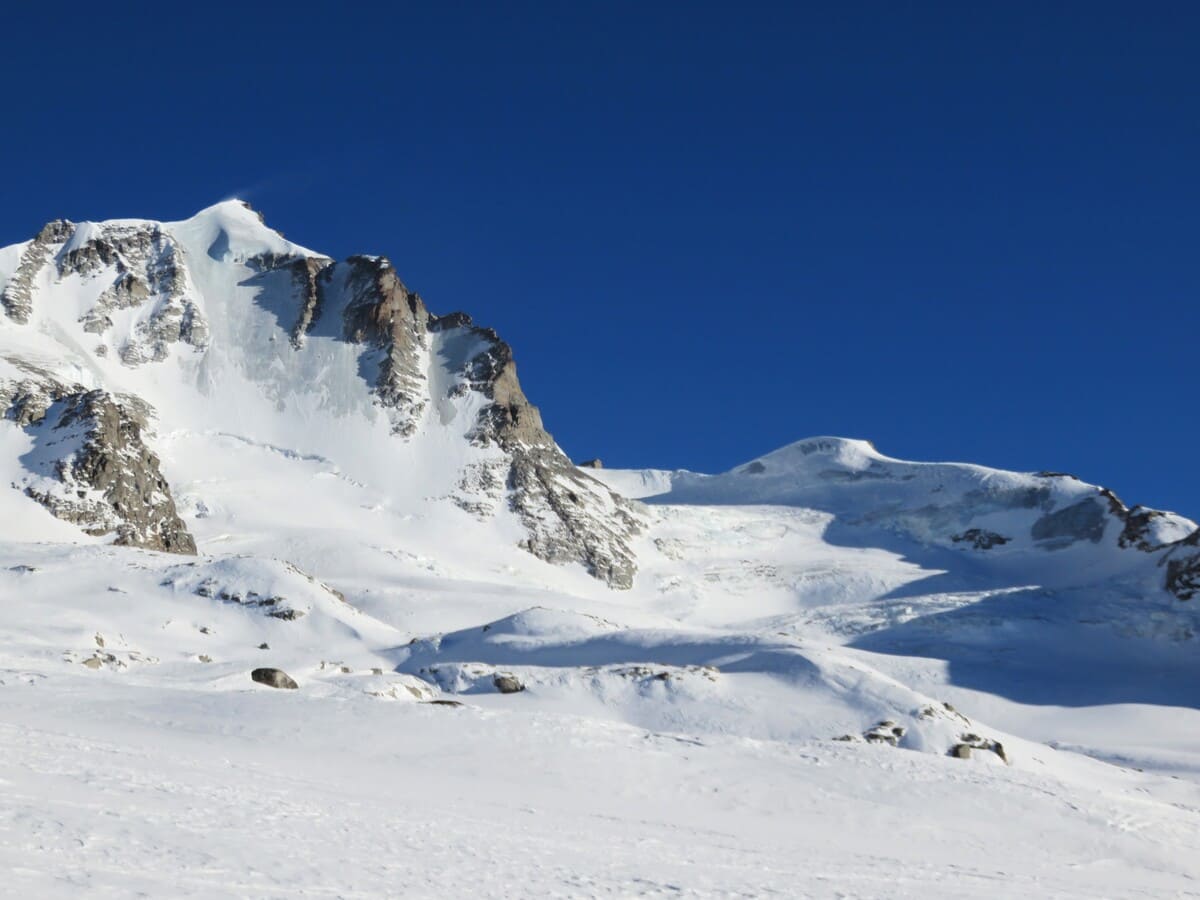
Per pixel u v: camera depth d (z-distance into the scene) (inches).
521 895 719.1
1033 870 1382.9
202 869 631.2
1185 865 1612.9
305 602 4259.4
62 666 2442.2
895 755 1996.8
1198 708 4574.3
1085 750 3599.9
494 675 2854.3
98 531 6008.9
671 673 2839.6
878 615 6422.2
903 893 997.2
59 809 725.9
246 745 1504.7
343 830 871.7
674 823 1376.7
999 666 5260.8
